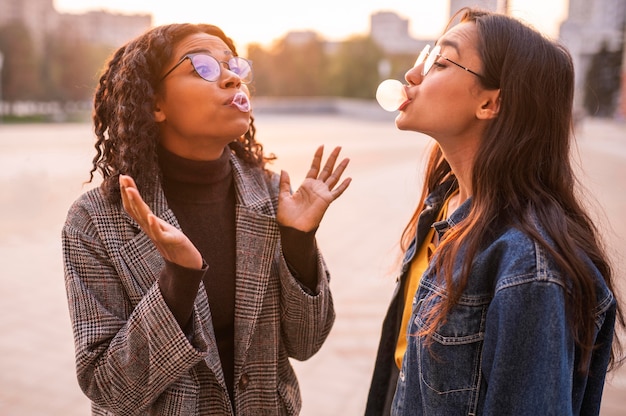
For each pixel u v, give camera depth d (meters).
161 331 1.29
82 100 43.81
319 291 1.54
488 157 1.30
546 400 1.10
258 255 1.54
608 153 17.25
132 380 1.33
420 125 1.39
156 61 1.44
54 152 15.55
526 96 1.29
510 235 1.22
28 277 5.71
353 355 4.03
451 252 1.29
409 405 1.36
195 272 1.28
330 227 8.00
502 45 1.31
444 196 1.64
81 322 1.36
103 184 1.47
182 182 1.53
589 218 1.36
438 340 1.28
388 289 5.38
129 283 1.43
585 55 47.31
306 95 49.69
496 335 1.17
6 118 34.41
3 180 10.88
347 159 1.59
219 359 1.47
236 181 1.60
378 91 1.43
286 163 12.87
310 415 3.26
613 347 1.50
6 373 3.72
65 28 46.38
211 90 1.41
